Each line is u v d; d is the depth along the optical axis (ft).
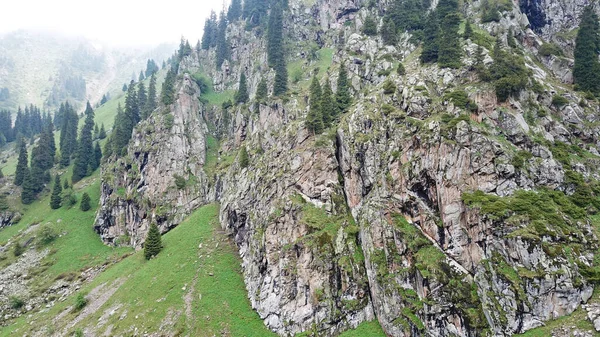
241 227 279.28
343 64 346.13
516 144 202.08
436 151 202.49
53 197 406.62
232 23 568.00
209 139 422.00
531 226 167.73
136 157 393.91
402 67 272.72
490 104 214.90
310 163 256.11
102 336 218.38
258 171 288.92
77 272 312.50
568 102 231.09
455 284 174.70
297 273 219.41
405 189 211.20
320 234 225.76
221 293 236.02
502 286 162.20
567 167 199.41
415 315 180.86
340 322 201.05
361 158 242.17
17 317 269.03
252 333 208.95
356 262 214.48
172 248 287.48
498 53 238.48
